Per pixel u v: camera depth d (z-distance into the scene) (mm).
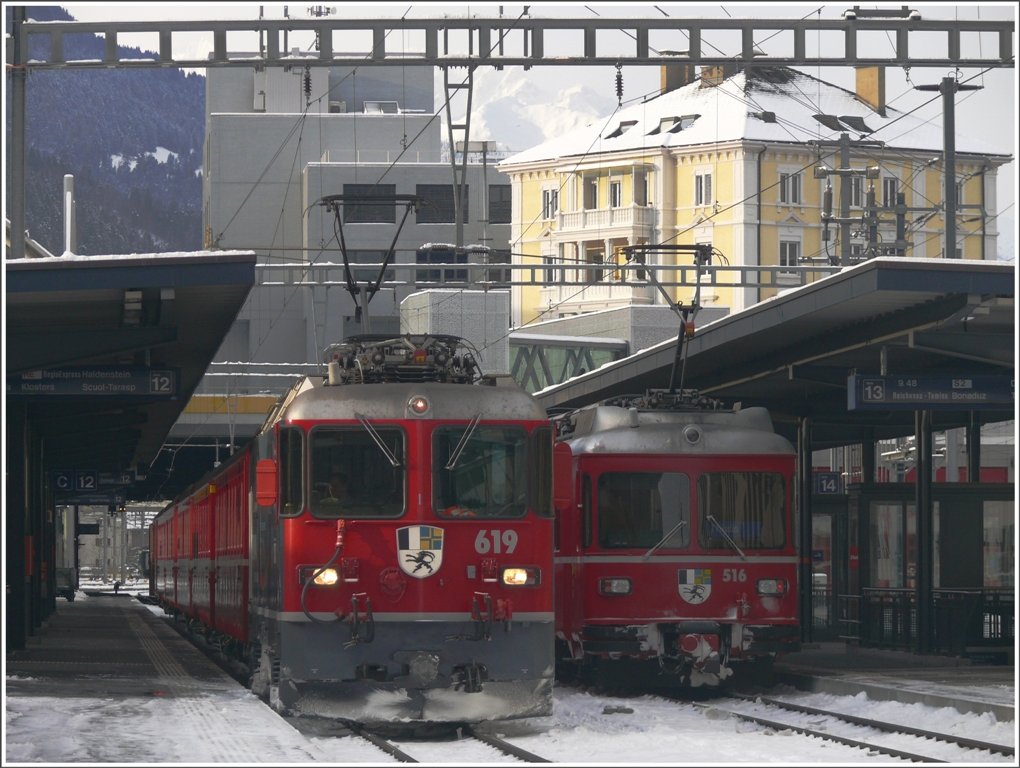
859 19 42688
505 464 28266
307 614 27297
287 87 171125
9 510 51281
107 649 55125
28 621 59094
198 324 40312
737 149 160375
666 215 165375
